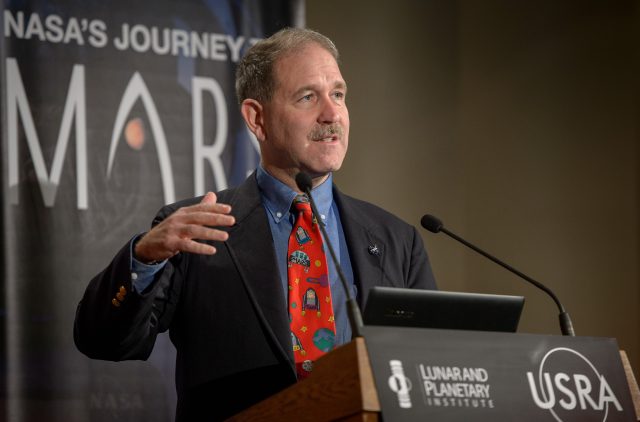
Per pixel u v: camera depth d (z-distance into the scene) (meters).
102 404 5.95
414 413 2.78
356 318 3.04
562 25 8.40
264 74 4.34
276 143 4.27
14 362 5.80
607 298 8.20
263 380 3.79
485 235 7.99
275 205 4.31
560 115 8.30
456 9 8.17
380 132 7.83
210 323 3.93
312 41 4.37
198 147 6.36
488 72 8.18
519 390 2.99
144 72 6.29
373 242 4.30
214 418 3.79
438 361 2.90
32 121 6.00
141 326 3.75
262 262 4.02
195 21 6.45
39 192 5.96
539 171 8.19
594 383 3.16
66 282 5.95
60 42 6.12
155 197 6.22
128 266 3.61
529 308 8.02
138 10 6.32
